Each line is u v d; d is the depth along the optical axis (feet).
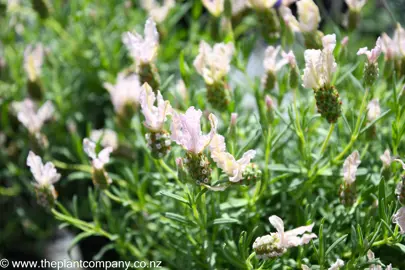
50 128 2.88
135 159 2.63
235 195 2.33
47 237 2.97
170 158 2.33
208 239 2.19
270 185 2.29
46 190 2.24
